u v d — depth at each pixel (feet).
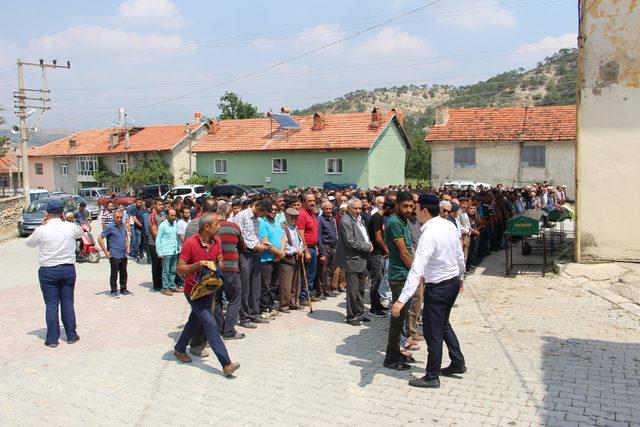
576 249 39.29
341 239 27.40
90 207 104.58
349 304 27.50
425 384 18.90
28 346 24.45
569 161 113.50
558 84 294.25
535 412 16.74
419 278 18.51
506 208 53.52
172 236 35.47
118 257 35.19
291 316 29.37
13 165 195.93
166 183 141.08
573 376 19.63
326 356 22.54
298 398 18.24
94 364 21.91
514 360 21.50
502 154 118.73
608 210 38.29
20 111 108.78
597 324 26.32
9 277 44.29
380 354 22.77
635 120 37.37
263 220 28.19
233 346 24.03
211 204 22.09
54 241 24.23
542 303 30.78
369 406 17.51
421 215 19.39
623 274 35.47
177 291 36.50
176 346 22.04
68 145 176.04
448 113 128.36
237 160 124.67
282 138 120.78
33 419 16.93
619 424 15.80
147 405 17.84
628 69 37.37
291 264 29.86
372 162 111.75
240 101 188.65
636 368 20.30
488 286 35.83
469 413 16.81
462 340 24.30
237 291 25.00
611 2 37.47
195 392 18.89
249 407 17.57
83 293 36.27
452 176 123.24
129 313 30.48
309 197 33.01
